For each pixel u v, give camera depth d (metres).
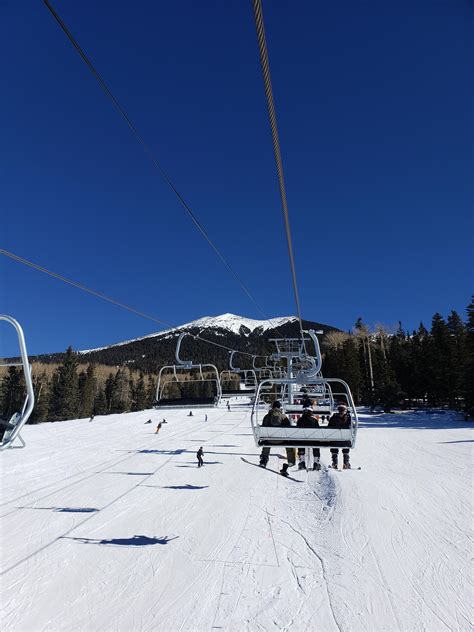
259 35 3.55
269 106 4.78
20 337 5.36
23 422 5.28
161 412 70.50
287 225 8.48
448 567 7.70
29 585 7.99
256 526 10.58
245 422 47.50
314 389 29.00
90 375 93.88
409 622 6.09
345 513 10.86
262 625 6.22
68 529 11.42
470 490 12.76
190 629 6.24
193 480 16.84
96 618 6.70
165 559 8.93
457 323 68.56
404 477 14.70
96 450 29.25
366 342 93.31
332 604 6.67
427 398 63.31
